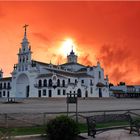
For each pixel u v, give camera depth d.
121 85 163.62
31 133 14.52
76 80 119.94
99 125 17.48
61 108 38.28
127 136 14.78
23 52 118.25
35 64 114.44
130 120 16.16
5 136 10.62
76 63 137.50
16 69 120.19
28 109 35.44
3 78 132.12
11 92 120.69
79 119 21.06
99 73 133.00
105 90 134.62
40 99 88.56
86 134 14.71
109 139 13.91
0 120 19.59
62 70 124.06
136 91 159.62
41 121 19.59
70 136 13.20
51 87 105.38
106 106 47.25
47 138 13.47
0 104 53.28
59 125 13.16
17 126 17.05
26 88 115.00
